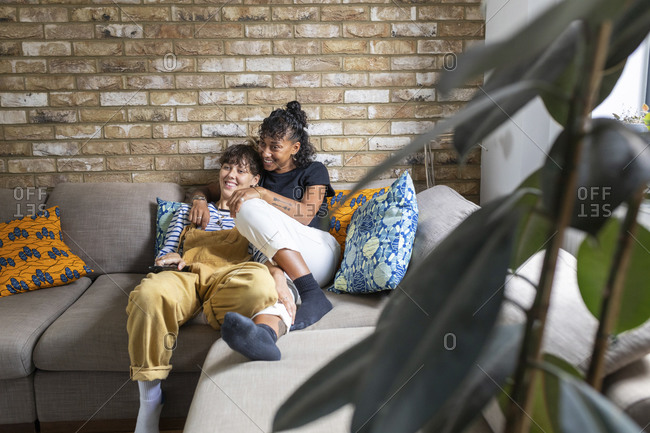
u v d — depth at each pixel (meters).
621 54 0.15
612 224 0.19
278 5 2.49
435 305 0.14
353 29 2.47
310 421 0.16
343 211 1.96
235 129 2.56
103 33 2.48
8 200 2.34
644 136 0.14
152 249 2.25
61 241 2.15
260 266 1.63
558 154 0.14
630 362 0.37
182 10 2.49
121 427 1.66
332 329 1.40
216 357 1.27
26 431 1.65
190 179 2.57
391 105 2.48
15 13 2.46
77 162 2.55
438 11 2.39
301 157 2.12
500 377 0.15
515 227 0.14
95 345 1.61
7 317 1.71
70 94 2.51
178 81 2.53
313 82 2.52
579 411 0.14
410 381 0.13
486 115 0.15
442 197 1.62
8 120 2.51
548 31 0.10
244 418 0.93
